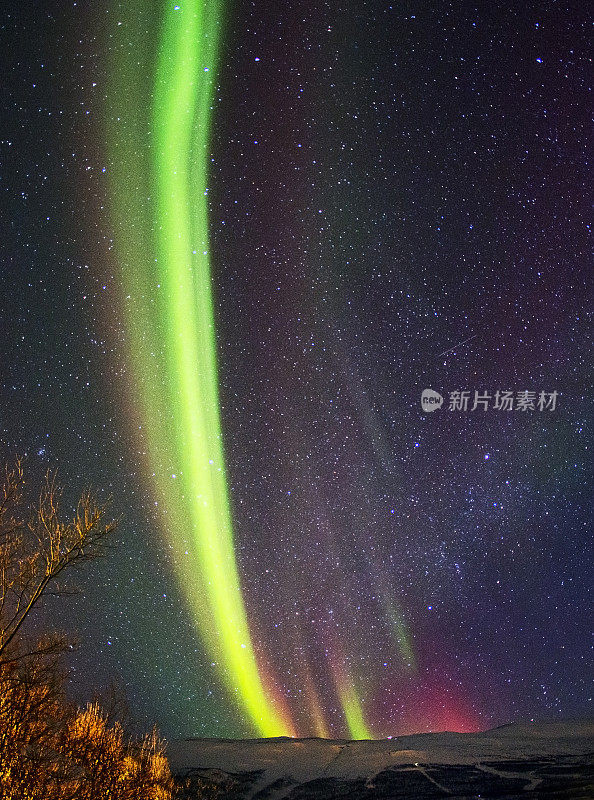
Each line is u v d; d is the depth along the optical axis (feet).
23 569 15.88
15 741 14.98
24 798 14.90
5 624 15.55
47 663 15.90
